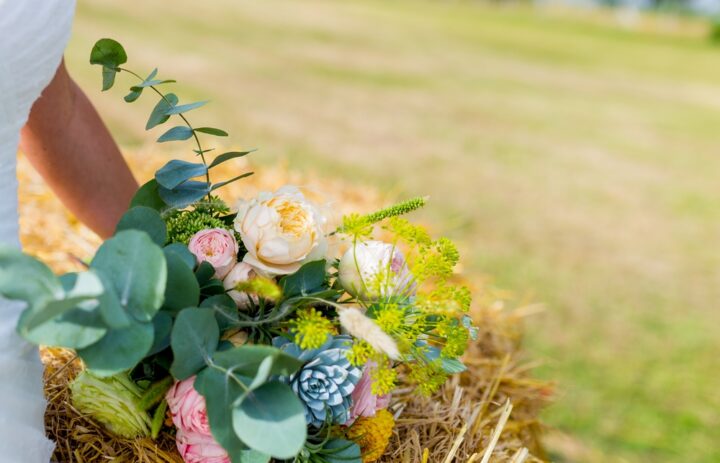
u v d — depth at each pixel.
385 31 13.20
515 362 1.62
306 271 0.93
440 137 6.27
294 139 5.43
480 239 4.02
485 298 1.83
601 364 2.97
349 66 9.19
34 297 0.73
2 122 0.88
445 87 8.75
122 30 8.82
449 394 1.28
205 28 10.16
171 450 0.98
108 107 5.23
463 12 21.06
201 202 1.05
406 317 0.94
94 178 1.33
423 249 0.96
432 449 1.13
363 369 0.92
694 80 12.61
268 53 9.16
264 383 0.82
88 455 0.99
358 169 4.92
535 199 4.93
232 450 0.80
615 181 5.67
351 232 0.95
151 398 0.87
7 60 0.86
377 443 0.97
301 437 0.78
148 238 0.77
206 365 0.83
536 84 10.00
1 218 0.89
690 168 6.38
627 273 3.90
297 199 0.94
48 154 1.26
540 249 4.02
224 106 6.10
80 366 1.12
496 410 1.37
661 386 2.88
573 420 2.61
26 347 0.90
